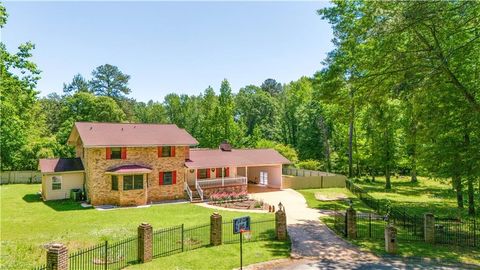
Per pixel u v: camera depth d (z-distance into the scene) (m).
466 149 20.69
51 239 18.19
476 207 29.47
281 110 73.56
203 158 35.69
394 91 18.66
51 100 83.75
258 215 24.86
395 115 25.08
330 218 23.86
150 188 31.20
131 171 28.95
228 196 31.47
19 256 15.04
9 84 23.16
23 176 44.81
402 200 33.66
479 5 15.52
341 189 39.28
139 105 97.56
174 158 32.47
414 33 17.94
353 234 18.52
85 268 13.30
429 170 23.83
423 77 17.55
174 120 78.50
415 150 28.83
